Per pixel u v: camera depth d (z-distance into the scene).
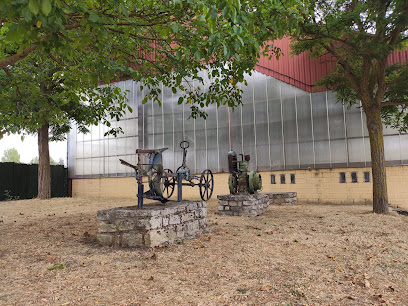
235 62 5.27
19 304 3.11
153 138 17.02
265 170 14.60
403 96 10.15
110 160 18.23
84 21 3.77
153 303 3.13
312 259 4.60
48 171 16.58
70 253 5.07
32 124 7.41
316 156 13.77
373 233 6.38
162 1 4.85
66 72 6.27
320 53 11.22
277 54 5.56
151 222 5.29
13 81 6.01
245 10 3.99
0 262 4.59
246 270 4.11
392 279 3.85
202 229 6.64
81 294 3.37
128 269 4.21
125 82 18.00
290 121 14.33
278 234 6.39
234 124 15.34
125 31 4.90
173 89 6.01
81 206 13.21
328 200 13.42
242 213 9.23
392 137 12.61
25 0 2.63
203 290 3.47
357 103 13.23
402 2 7.56
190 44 4.84
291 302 3.15
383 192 9.15
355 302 3.18
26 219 9.26
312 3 8.25
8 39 2.84
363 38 8.01
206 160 15.76
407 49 12.34
